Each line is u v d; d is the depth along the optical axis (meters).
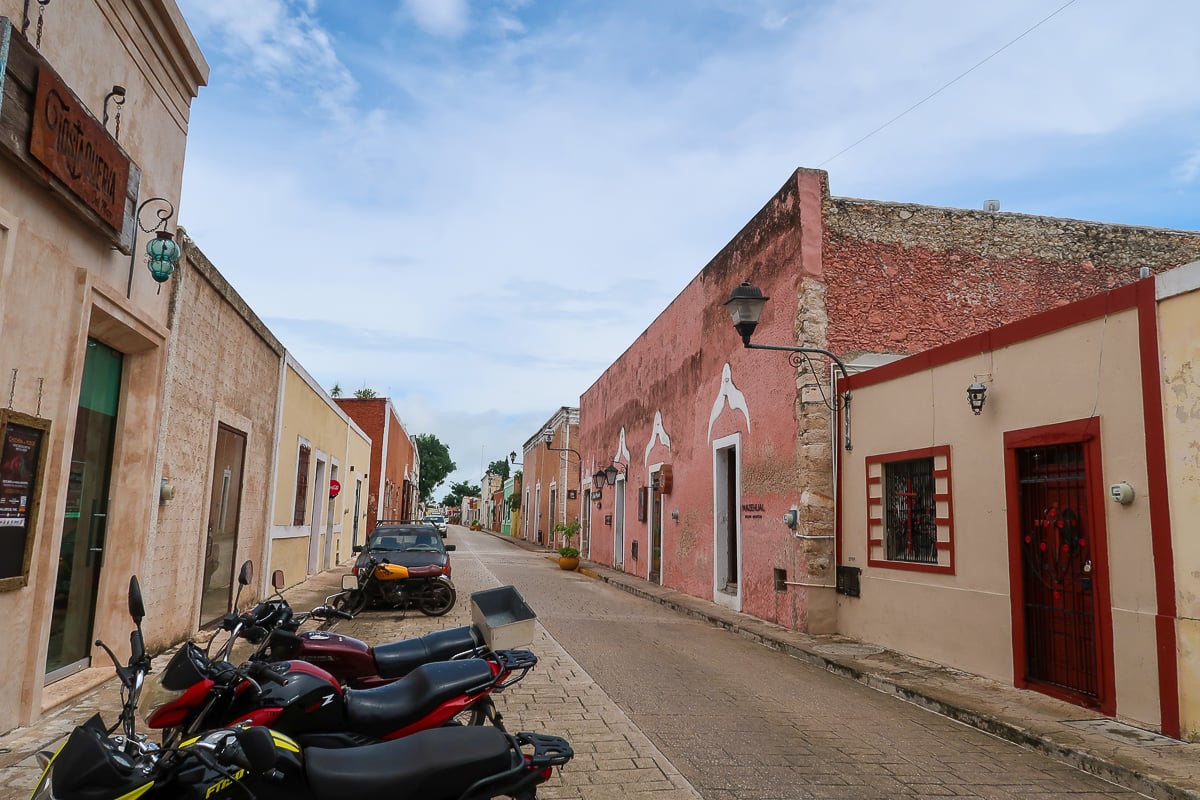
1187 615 6.01
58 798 2.63
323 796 3.08
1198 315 6.05
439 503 143.00
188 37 7.77
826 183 12.28
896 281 12.17
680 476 18.19
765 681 8.45
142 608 3.26
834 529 11.41
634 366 23.55
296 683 3.88
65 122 5.50
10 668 5.42
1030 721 6.51
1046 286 12.55
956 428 8.89
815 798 4.84
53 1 5.53
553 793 4.81
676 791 4.88
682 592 17.39
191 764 2.91
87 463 6.96
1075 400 7.21
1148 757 5.54
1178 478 6.14
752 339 13.96
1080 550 7.21
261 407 12.46
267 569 13.14
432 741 3.38
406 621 11.77
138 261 7.11
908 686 7.84
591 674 8.36
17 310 5.24
